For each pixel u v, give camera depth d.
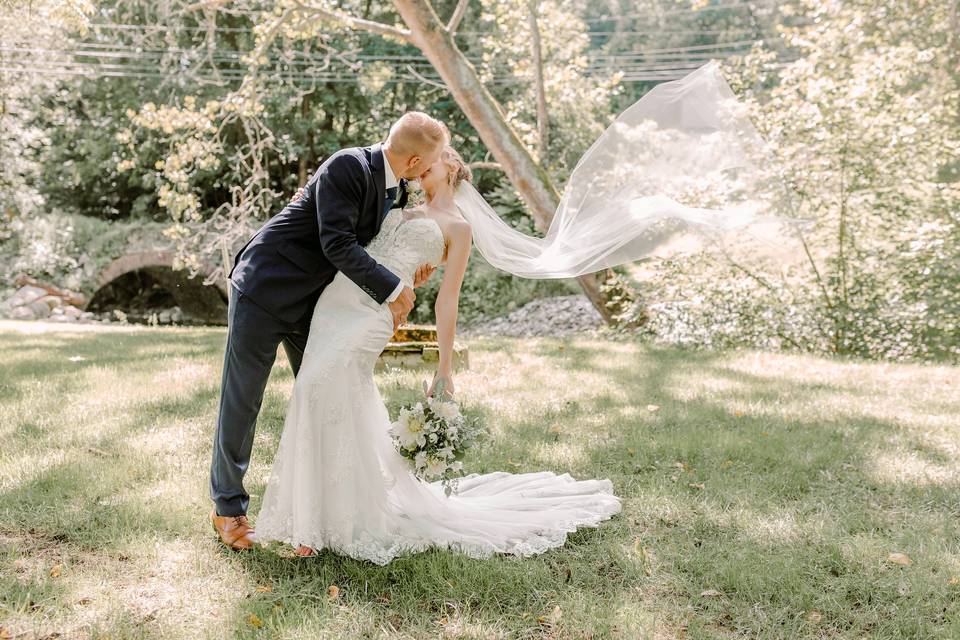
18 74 17.95
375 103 23.23
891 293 9.48
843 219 9.37
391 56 22.55
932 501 3.92
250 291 3.14
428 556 3.15
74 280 21.75
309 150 24.66
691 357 8.23
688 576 3.06
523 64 15.55
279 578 2.99
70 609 2.69
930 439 4.96
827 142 9.32
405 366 7.07
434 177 3.41
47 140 19.59
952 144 9.46
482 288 19.06
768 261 9.35
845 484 4.14
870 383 6.78
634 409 5.65
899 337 9.36
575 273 4.53
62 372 6.74
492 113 11.38
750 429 5.11
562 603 2.81
